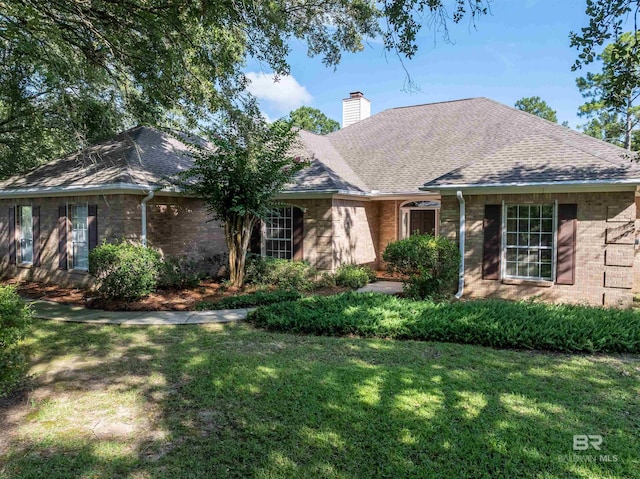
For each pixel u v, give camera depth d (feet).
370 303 27.22
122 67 24.07
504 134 45.68
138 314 27.99
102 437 11.89
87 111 28.30
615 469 10.32
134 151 39.73
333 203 39.52
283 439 11.66
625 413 13.28
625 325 21.42
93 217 37.04
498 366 17.53
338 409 13.35
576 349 19.53
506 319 22.33
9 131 43.73
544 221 31.37
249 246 44.70
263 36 22.07
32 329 24.16
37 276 42.86
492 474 10.15
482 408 13.47
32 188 39.52
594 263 29.37
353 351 19.70
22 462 10.67
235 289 35.78
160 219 38.55
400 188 43.14
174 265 36.45
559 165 30.63
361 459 10.69
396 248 30.53
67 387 15.52
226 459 10.76
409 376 16.20
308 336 22.56
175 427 12.43
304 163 35.01
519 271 32.37
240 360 18.25
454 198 33.88
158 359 18.62
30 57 25.52
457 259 30.35
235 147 29.40
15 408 13.79
